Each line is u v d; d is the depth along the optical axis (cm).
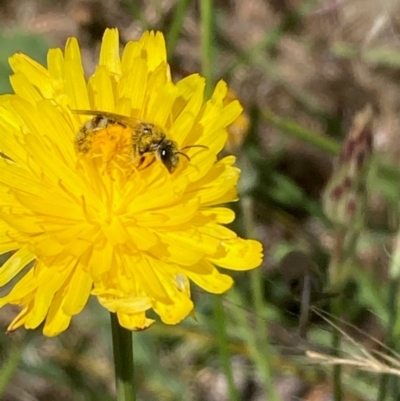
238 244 13
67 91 14
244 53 21
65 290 13
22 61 14
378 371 14
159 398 19
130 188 14
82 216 14
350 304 19
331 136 22
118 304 13
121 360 13
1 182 14
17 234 13
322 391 20
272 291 19
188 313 13
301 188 22
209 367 20
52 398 20
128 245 13
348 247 15
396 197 20
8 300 13
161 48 14
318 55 23
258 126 21
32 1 23
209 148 14
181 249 13
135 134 14
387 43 22
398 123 23
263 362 16
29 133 14
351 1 23
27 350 19
